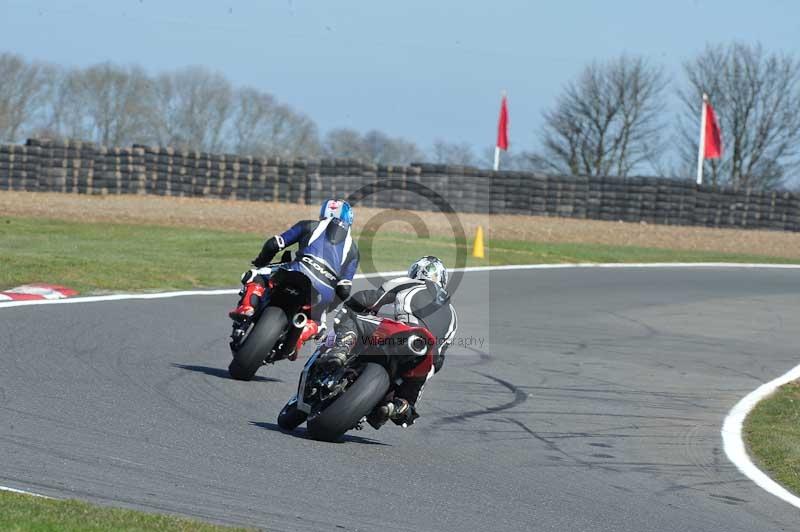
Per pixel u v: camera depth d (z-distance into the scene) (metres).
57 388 33.06
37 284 57.94
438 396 39.31
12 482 22.47
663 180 139.50
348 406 28.64
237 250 87.88
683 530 24.14
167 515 21.02
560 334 57.50
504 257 95.81
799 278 96.56
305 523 21.75
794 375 49.72
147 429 28.88
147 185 127.19
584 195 138.50
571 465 30.36
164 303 56.50
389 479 26.20
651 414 39.06
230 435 29.22
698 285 85.56
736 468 31.30
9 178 120.50
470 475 27.70
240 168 131.25
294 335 36.44
